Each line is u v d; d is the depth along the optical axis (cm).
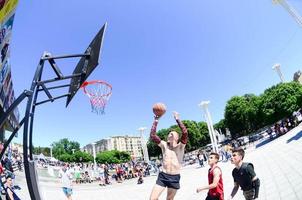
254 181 505
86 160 9750
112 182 2808
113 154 10825
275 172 1260
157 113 487
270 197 846
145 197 1484
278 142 2686
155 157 8556
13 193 845
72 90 443
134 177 3048
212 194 510
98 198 1700
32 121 400
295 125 3469
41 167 3825
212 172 519
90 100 873
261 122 6059
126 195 1675
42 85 412
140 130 4394
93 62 418
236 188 530
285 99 4872
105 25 418
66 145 12031
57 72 410
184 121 7950
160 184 462
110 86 929
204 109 3594
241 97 6569
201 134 8331
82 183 2789
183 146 483
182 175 2381
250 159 2070
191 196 1202
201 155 2978
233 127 6594
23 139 368
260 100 5812
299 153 1558
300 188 836
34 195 365
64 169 1147
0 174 814
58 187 2230
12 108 368
